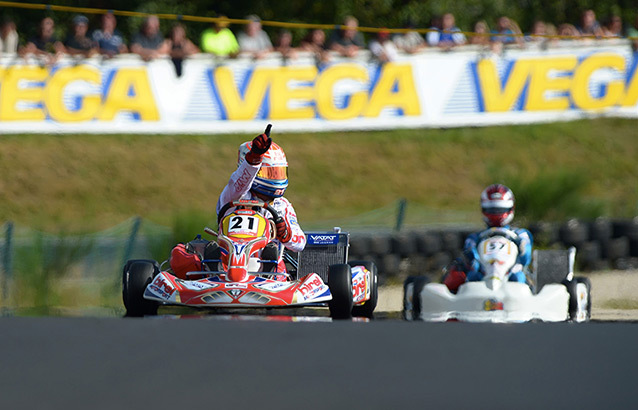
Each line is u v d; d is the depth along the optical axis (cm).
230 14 8200
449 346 1291
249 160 2364
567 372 1124
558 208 4553
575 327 1457
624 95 5869
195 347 1276
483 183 5972
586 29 6406
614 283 3603
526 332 1412
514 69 5747
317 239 2548
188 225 3550
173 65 5338
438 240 3959
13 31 5466
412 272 3891
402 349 1271
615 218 4528
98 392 1013
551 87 5794
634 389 1038
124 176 5575
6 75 5150
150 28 5362
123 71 5272
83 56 5231
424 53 5647
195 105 5372
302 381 1069
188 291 2166
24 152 5619
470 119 5697
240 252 2272
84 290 3125
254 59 5447
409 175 5975
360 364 1166
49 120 5194
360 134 6334
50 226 4869
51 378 1082
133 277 2302
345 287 2308
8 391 1017
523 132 6475
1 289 3100
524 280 2539
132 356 1216
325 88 5531
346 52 5562
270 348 1273
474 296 2386
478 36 6078
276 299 2152
